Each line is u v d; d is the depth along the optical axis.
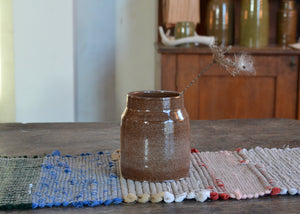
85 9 2.63
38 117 2.40
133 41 2.75
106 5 2.68
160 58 2.20
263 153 0.96
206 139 1.13
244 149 0.99
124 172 0.78
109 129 1.23
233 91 2.21
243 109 2.23
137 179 0.77
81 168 0.85
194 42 2.21
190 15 2.35
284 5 2.42
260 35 2.30
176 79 2.16
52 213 0.66
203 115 2.21
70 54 2.38
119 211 0.67
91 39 2.68
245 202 0.71
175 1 2.33
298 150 0.99
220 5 2.32
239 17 2.59
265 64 2.20
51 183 0.76
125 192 0.73
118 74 2.79
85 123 1.31
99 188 0.75
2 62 2.27
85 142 1.08
